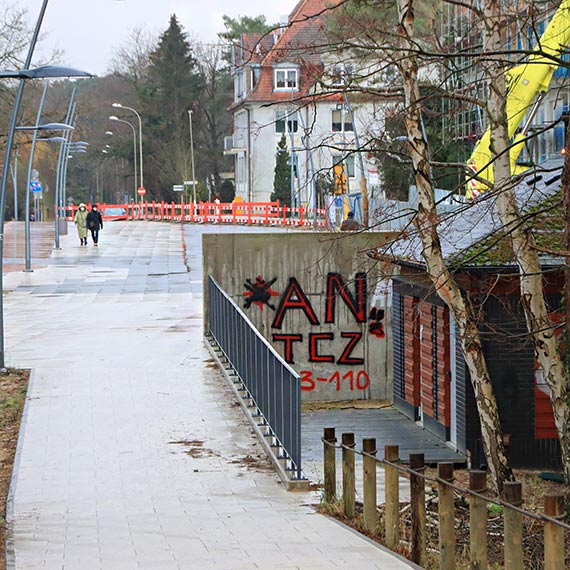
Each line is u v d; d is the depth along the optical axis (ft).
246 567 41.93
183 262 225.35
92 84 571.69
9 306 151.94
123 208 446.60
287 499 56.54
